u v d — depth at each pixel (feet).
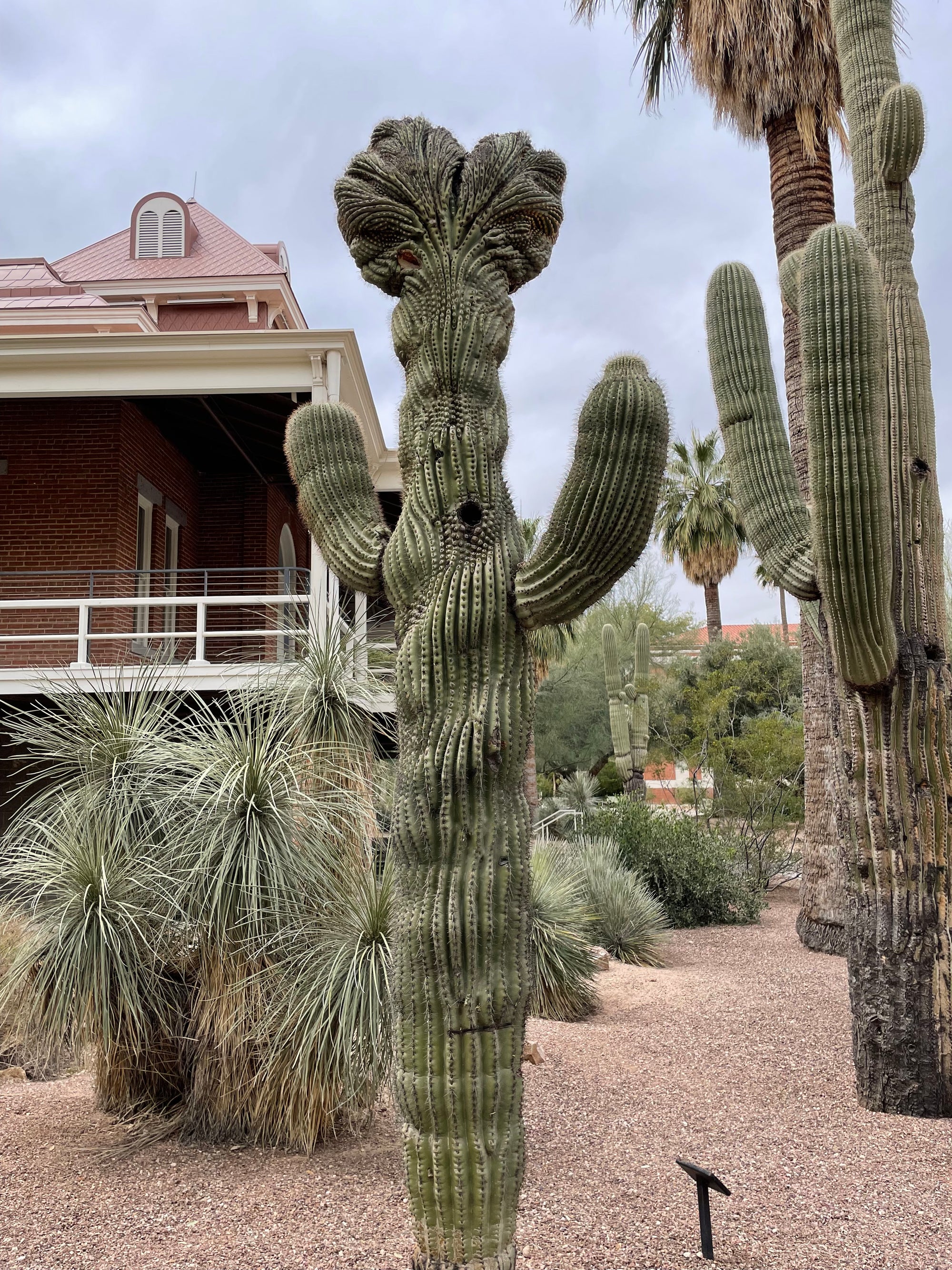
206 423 40.22
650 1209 12.62
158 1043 15.78
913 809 17.10
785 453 19.21
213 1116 14.97
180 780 16.65
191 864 15.33
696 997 25.96
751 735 53.01
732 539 89.86
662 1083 18.40
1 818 32.81
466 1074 8.16
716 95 35.78
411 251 10.05
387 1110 16.34
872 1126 16.05
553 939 24.00
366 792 17.12
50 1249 11.15
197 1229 11.67
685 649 90.99
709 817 54.65
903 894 17.03
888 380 17.99
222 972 15.01
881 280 18.74
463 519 9.25
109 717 17.21
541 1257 11.10
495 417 9.69
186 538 44.16
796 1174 13.94
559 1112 16.56
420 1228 8.26
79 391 32.07
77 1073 19.53
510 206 10.08
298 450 11.09
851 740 17.60
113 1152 14.29
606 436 8.49
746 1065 19.65
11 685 29.40
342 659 17.83
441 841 8.50
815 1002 25.03
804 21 32.58
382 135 10.69
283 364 32.17
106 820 15.89
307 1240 11.34
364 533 10.41
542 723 81.56
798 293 15.75
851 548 15.47
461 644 8.84
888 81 19.79
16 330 45.50
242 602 29.99
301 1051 13.94
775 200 35.68
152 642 38.93
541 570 8.74
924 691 17.10
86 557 36.24
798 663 78.43
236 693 28.19
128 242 58.70
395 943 8.70
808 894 34.60
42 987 14.99
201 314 52.95
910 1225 12.19
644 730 62.28
